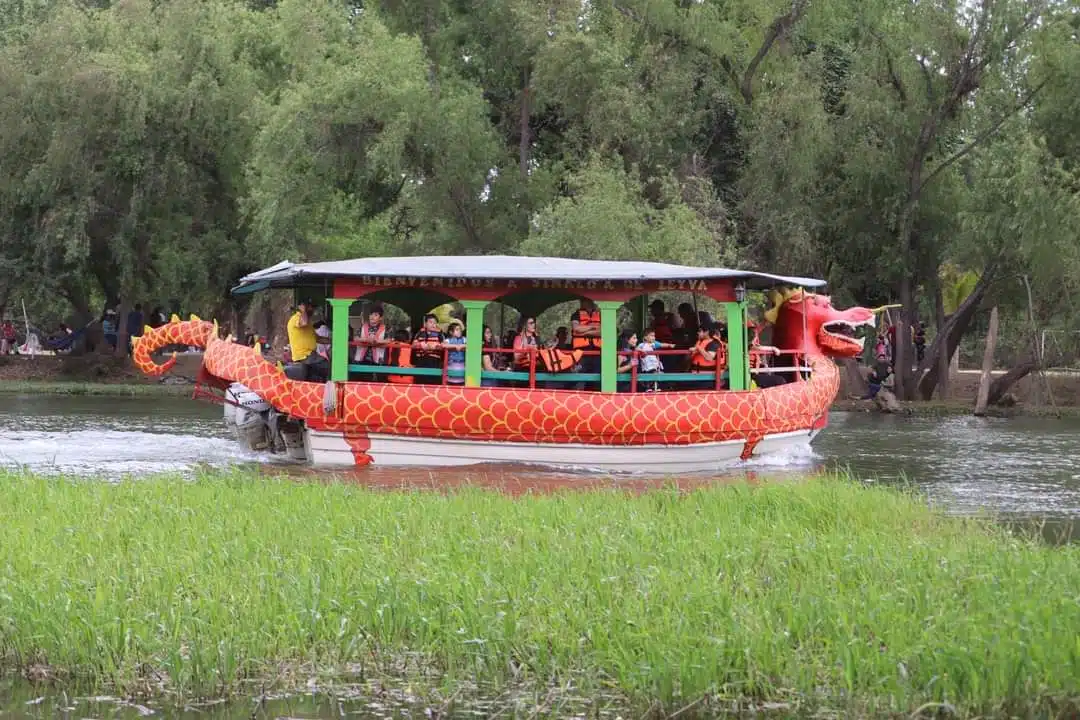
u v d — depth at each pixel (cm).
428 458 2205
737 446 2294
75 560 1196
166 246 4706
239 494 1616
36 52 4700
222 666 968
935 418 3691
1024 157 3600
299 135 3997
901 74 3947
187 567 1172
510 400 2169
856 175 4012
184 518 1428
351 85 3931
